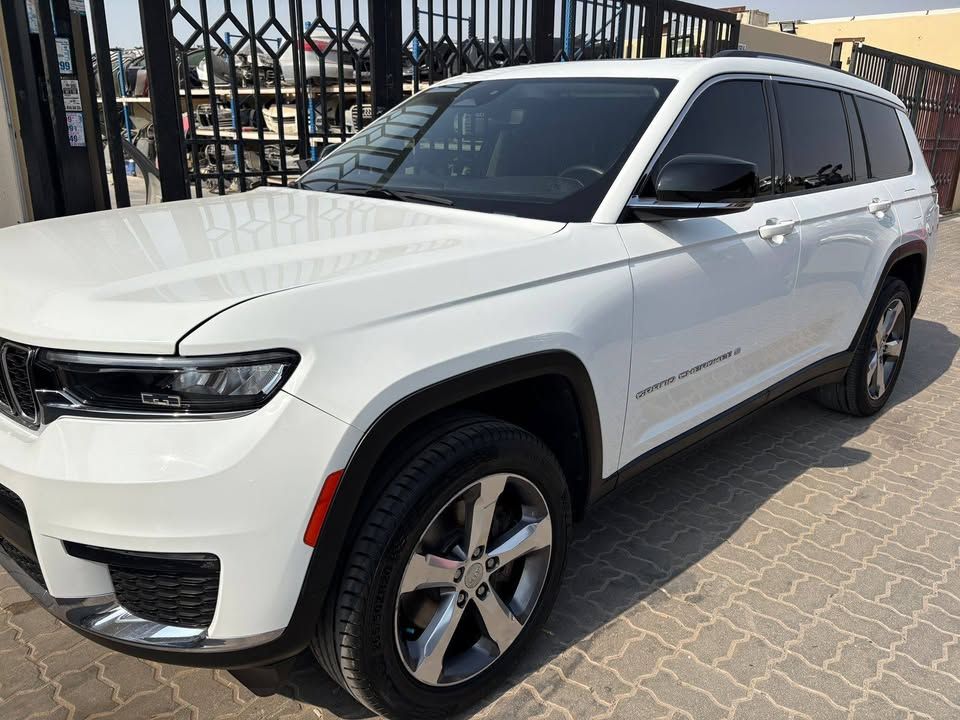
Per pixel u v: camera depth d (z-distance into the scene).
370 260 2.03
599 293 2.39
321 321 1.76
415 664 2.07
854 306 4.06
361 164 3.28
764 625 2.71
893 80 12.86
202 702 2.29
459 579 2.12
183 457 1.65
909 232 4.40
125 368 1.67
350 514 1.80
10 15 4.38
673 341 2.73
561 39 6.88
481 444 2.03
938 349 6.43
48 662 2.43
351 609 1.87
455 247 2.19
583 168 2.74
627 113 2.88
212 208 2.71
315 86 5.89
